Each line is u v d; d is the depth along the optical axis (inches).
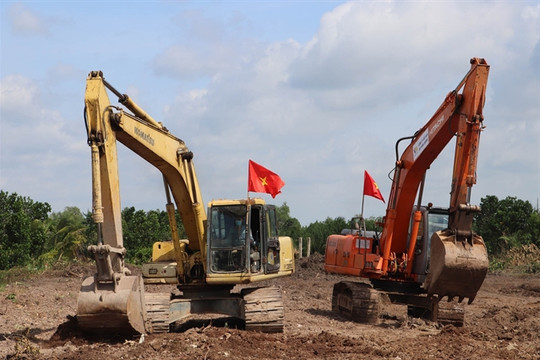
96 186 473.4
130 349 473.7
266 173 599.2
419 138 660.7
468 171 555.8
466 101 572.7
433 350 502.6
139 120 524.4
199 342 504.1
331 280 1280.8
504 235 1742.1
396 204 697.0
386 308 834.2
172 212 596.7
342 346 515.2
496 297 1036.5
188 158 593.0
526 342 554.6
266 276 594.6
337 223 1974.7
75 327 523.8
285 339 538.9
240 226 582.9
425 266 683.4
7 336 551.8
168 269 609.9
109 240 487.8
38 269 1232.8
